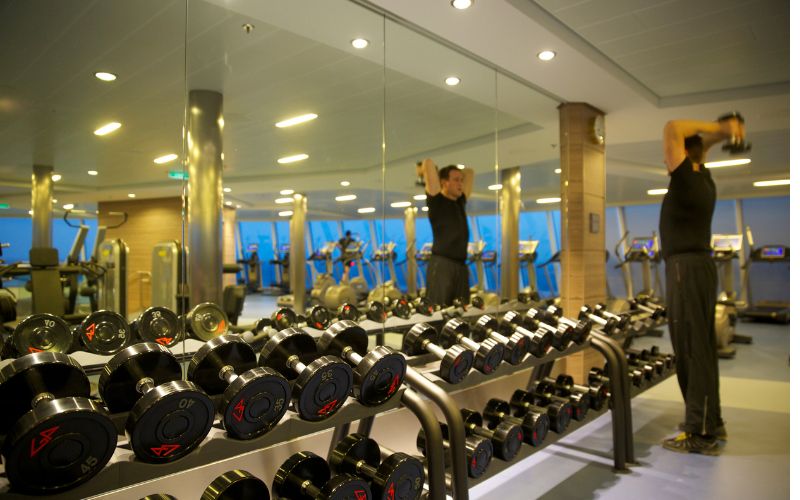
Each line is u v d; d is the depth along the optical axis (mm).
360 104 3428
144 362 1771
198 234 2656
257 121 2924
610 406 3123
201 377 1912
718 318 6492
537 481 2938
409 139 3766
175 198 2576
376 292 3490
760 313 9562
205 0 2559
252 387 1628
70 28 2225
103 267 2297
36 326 2055
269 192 2980
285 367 2072
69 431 1308
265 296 2924
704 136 3553
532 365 2902
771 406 4344
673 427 3848
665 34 3287
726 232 10984
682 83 4246
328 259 3244
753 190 9875
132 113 2428
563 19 3072
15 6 2086
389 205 3619
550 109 4543
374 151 3529
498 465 2506
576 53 3354
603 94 4219
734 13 2994
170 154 2564
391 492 1979
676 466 3133
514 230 4582
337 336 2193
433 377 2402
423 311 3766
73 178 2227
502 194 4504
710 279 3379
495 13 2809
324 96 3244
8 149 2051
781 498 2713
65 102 2221
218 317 2697
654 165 7977
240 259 2834
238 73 2820
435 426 2029
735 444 3480
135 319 2381
